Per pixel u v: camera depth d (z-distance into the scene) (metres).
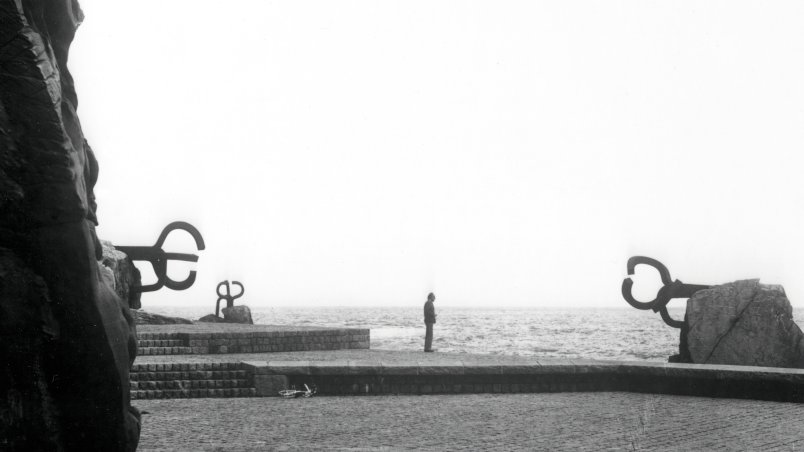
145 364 17.92
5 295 6.77
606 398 17.14
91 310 7.04
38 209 6.80
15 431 6.87
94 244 7.47
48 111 6.70
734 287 24.42
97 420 7.18
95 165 7.65
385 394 17.84
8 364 6.82
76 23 7.38
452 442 11.67
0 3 6.40
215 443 11.52
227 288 43.34
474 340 68.88
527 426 13.19
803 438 11.85
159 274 26.36
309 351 26.47
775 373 16.44
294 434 12.37
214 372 18.16
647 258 24.98
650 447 11.19
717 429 12.74
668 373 17.78
